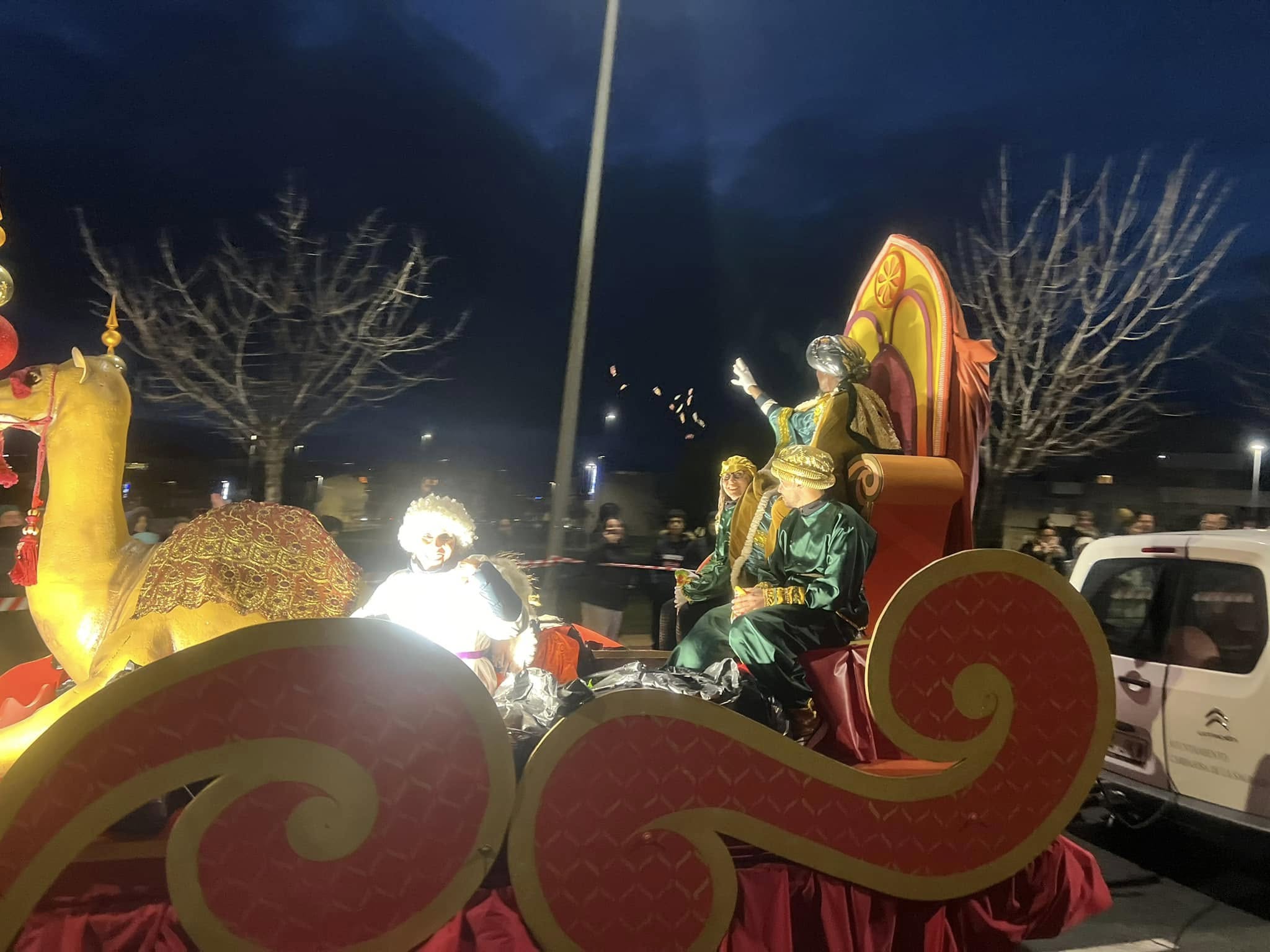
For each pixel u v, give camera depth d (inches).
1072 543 441.1
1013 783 113.6
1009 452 638.5
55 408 117.3
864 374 150.9
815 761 105.1
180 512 526.3
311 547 118.0
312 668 87.8
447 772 91.4
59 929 88.4
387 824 89.7
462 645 117.6
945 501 141.2
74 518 117.4
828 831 105.7
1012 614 113.8
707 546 304.0
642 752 98.8
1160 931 169.0
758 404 166.9
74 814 83.2
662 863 99.0
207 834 85.7
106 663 105.7
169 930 89.7
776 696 123.3
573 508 441.7
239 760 86.2
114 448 120.4
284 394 582.9
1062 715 116.0
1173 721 190.4
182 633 107.7
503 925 95.3
